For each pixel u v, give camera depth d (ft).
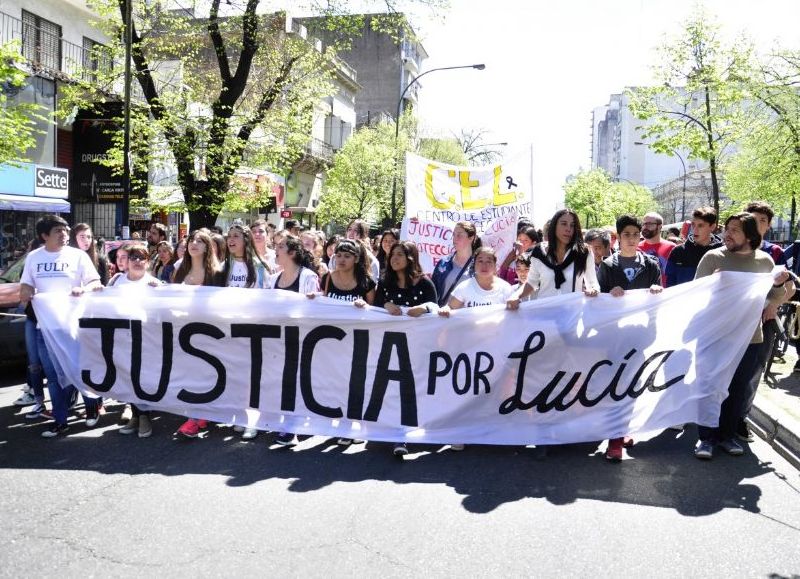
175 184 71.56
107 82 59.21
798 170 69.56
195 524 13.35
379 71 204.44
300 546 12.47
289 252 20.45
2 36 59.47
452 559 12.08
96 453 17.87
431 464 17.44
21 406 22.66
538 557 12.22
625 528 13.50
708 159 71.46
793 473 16.85
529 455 18.28
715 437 18.74
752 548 12.71
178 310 19.86
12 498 14.61
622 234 19.98
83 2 68.69
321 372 19.44
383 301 19.74
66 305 20.11
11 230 57.67
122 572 11.40
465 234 22.02
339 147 152.15
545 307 18.67
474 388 18.81
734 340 18.11
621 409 18.43
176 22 59.98
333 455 18.08
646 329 18.53
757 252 19.06
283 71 63.00
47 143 62.28
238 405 19.77
